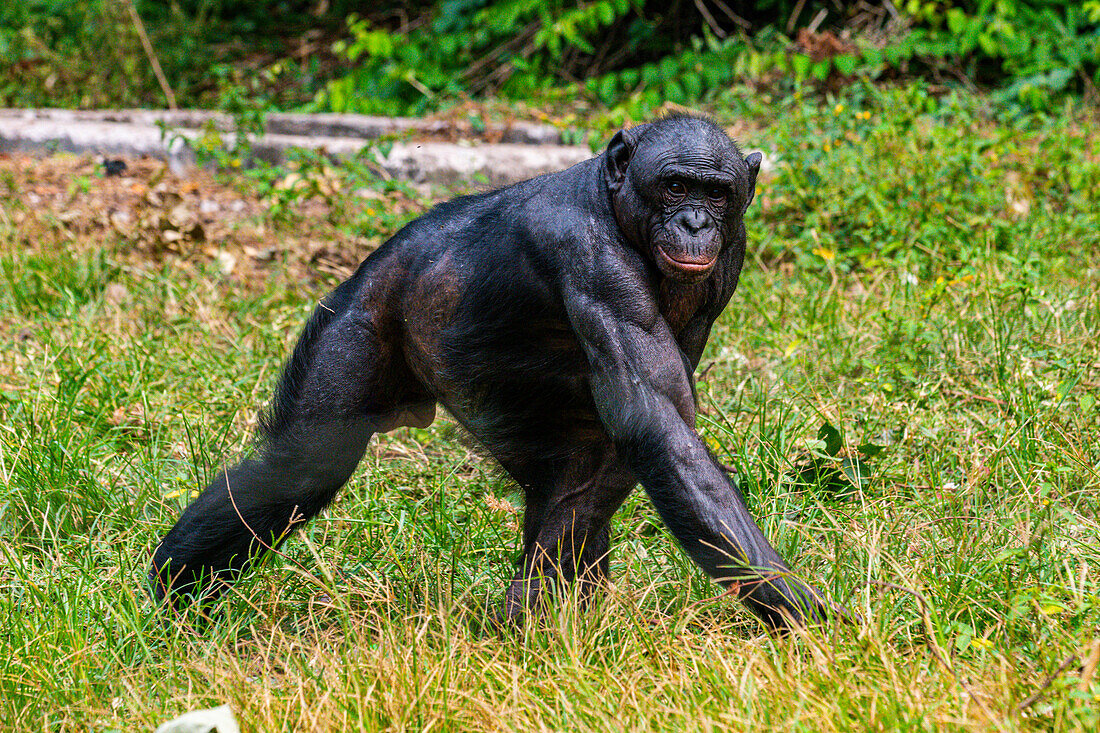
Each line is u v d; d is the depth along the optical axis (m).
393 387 8.47
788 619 7.02
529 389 7.89
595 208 7.14
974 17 21.55
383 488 10.34
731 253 7.47
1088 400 10.13
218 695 7.04
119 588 8.45
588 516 8.09
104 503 10.00
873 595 7.88
